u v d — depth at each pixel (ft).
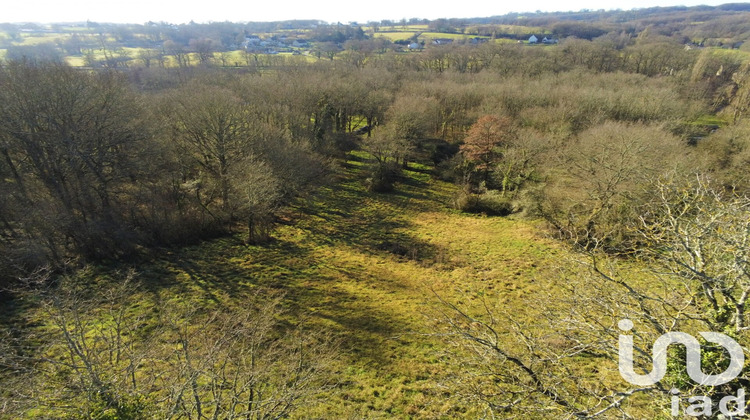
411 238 123.24
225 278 88.02
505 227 132.26
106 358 45.62
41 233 80.59
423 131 194.59
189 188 123.44
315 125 184.65
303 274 93.76
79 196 93.91
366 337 69.05
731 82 258.16
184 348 40.09
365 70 271.90
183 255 97.96
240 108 134.82
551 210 122.21
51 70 98.78
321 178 156.25
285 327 69.97
